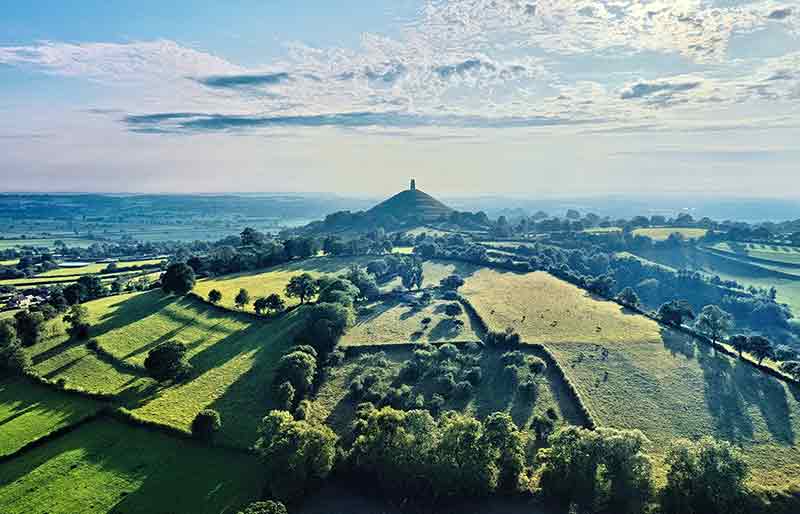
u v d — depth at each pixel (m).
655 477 89.31
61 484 84.75
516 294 183.50
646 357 131.38
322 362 125.69
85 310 138.25
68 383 110.75
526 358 127.81
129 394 108.12
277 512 74.75
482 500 88.69
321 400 112.12
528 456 96.56
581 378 120.75
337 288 160.50
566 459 87.12
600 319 156.75
